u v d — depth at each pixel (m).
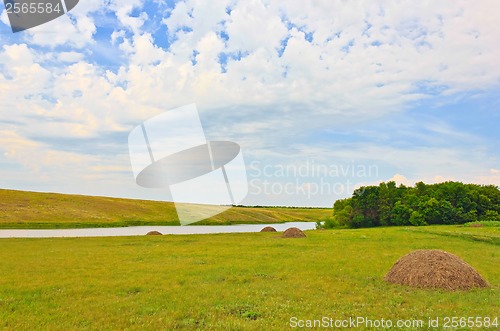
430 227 59.06
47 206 87.50
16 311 11.64
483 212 84.31
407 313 11.30
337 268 19.25
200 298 13.12
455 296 13.34
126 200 102.81
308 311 11.55
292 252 26.50
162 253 26.70
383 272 18.06
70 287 15.06
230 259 23.02
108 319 10.75
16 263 21.84
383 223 82.31
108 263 21.72
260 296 13.38
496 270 18.83
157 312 11.46
